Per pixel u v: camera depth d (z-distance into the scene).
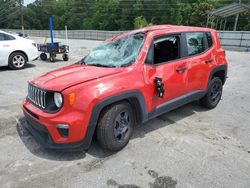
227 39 18.05
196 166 3.05
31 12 78.06
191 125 4.28
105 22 64.81
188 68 4.15
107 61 3.77
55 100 3.00
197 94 4.50
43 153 3.37
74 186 2.71
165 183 2.75
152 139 3.75
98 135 3.21
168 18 56.41
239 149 3.46
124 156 3.29
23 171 2.97
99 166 3.07
